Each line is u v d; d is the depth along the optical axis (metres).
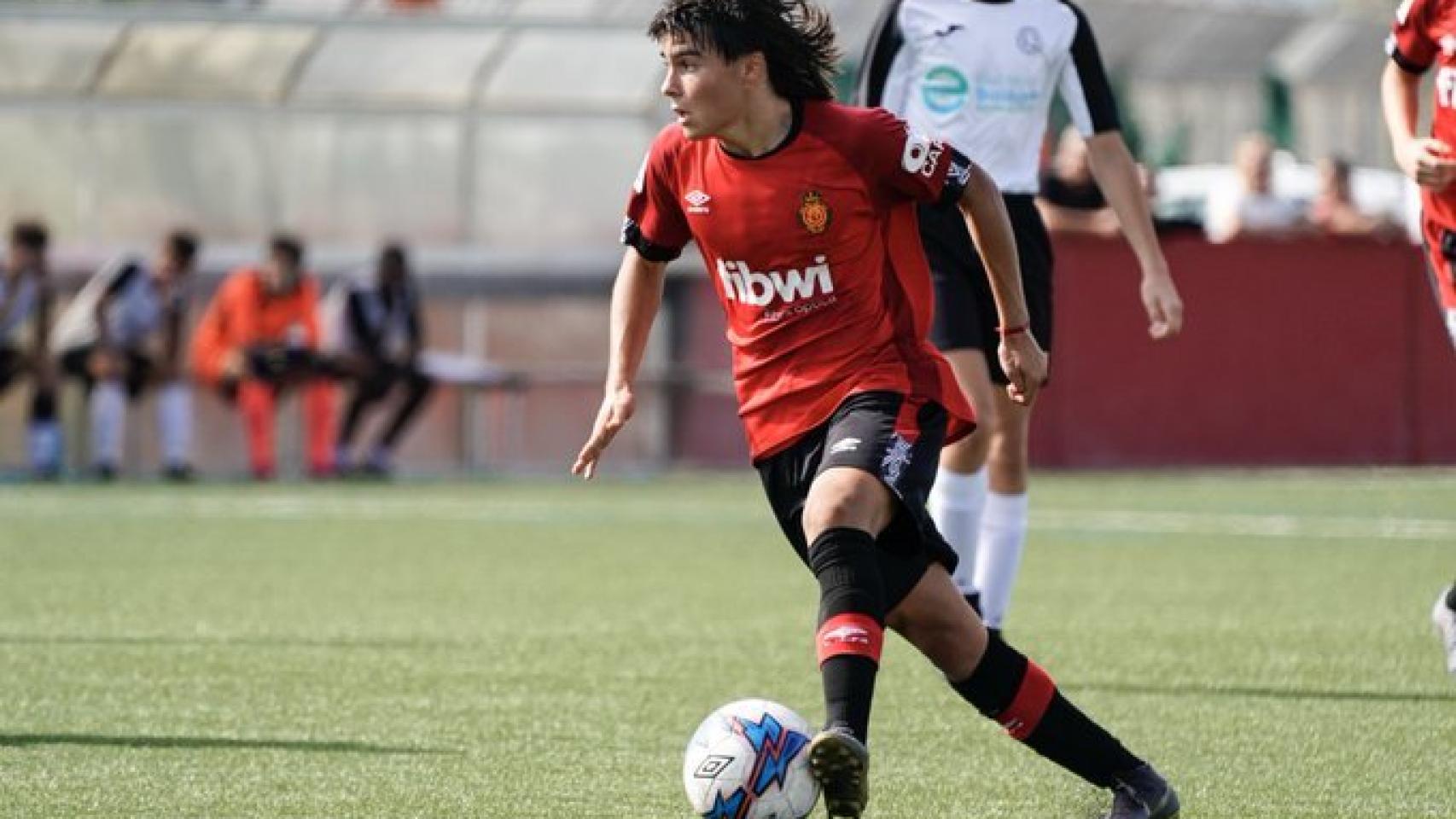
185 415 67.38
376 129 75.75
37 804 19.84
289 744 23.05
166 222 75.00
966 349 28.61
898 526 17.98
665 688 27.17
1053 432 71.06
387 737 23.52
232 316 66.94
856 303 18.59
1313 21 84.94
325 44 75.00
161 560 43.75
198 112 74.88
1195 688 27.31
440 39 75.00
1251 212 76.12
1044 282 29.44
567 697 26.38
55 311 70.31
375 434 73.44
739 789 17.75
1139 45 82.19
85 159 74.62
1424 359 74.25
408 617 34.50
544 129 76.12
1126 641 31.88
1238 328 72.69
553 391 74.19
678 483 67.31
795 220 18.39
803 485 18.61
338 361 67.25
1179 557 44.88
